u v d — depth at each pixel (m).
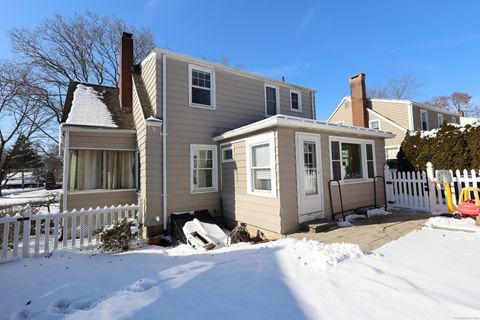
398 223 6.03
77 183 8.05
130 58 9.96
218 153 8.70
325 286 2.90
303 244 4.38
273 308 2.49
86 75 20.00
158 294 2.93
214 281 3.24
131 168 8.91
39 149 21.33
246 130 6.88
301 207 6.32
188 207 8.01
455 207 6.54
